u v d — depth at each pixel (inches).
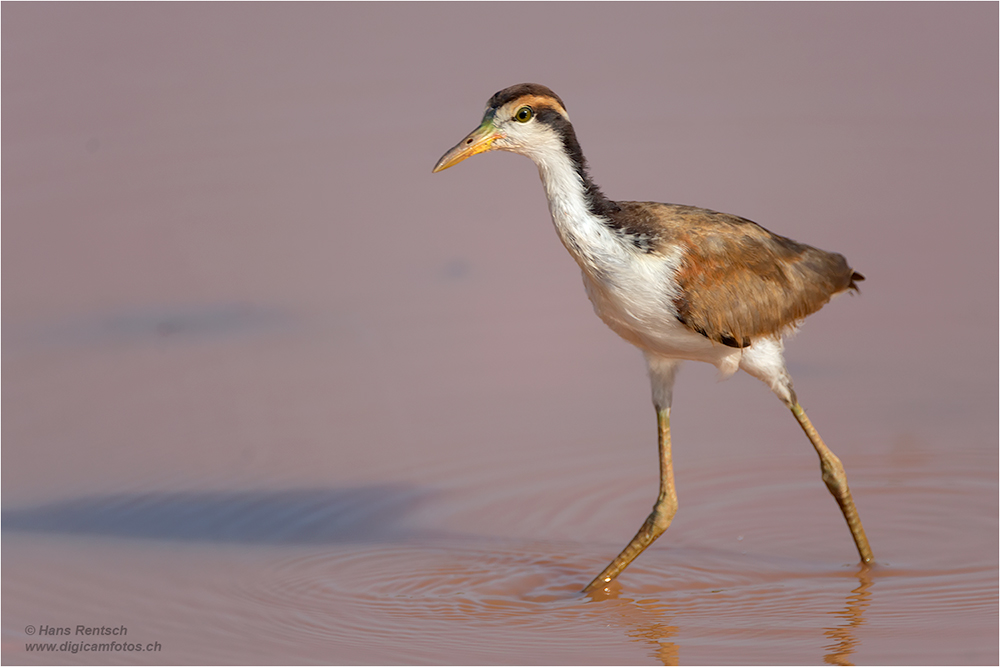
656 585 470.0
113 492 552.1
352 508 536.7
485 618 441.7
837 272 481.7
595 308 462.9
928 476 553.9
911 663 401.7
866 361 639.1
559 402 620.4
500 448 586.9
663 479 474.6
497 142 436.8
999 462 560.4
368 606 451.8
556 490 553.6
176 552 499.2
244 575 480.7
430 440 593.0
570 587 470.6
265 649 417.1
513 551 503.5
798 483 557.3
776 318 459.5
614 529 524.1
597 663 402.3
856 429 592.1
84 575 478.6
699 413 616.7
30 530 522.3
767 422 606.5
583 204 436.5
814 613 441.4
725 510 537.6
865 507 535.8
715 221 453.4
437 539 514.3
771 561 491.5
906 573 477.4
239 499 548.4
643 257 434.3
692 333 448.1
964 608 444.1
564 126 436.5
